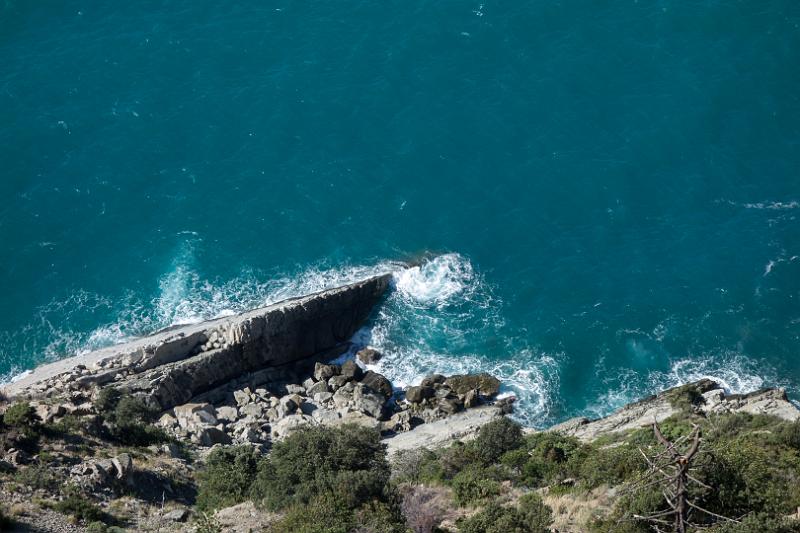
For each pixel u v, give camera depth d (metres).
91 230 102.00
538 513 57.06
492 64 112.44
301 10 118.62
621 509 55.59
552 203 101.88
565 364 92.00
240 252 100.19
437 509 62.94
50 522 56.84
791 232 98.44
